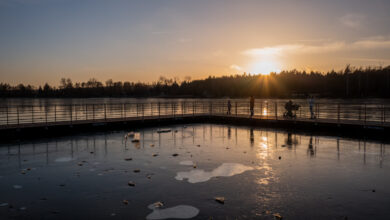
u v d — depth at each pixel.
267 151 14.77
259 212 7.61
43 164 12.48
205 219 7.25
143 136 20.31
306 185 9.62
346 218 7.21
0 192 9.17
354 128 20.09
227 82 167.12
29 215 7.53
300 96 127.12
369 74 133.50
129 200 8.48
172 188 9.44
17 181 10.23
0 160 13.18
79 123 22.33
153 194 8.92
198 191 9.15
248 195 8.79
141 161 12.95
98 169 11.70
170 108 62.78
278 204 8.12
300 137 19.22
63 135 20.88
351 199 8.42
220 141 18.00
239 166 11.98
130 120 25.08
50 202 8.37
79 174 11.02
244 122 27.11
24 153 14.64
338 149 15.09
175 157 13.66
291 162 12.55
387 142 17.03
